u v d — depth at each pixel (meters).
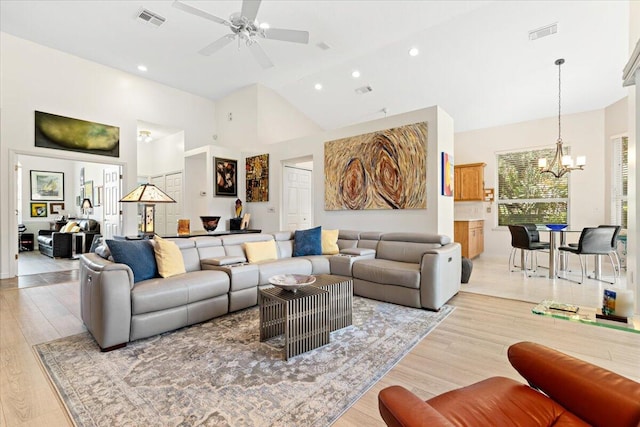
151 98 6.29
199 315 2.78
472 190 6.71
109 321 2.25
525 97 5.55
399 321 2.88
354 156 5.05
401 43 4.88
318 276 2.95
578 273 5.00
